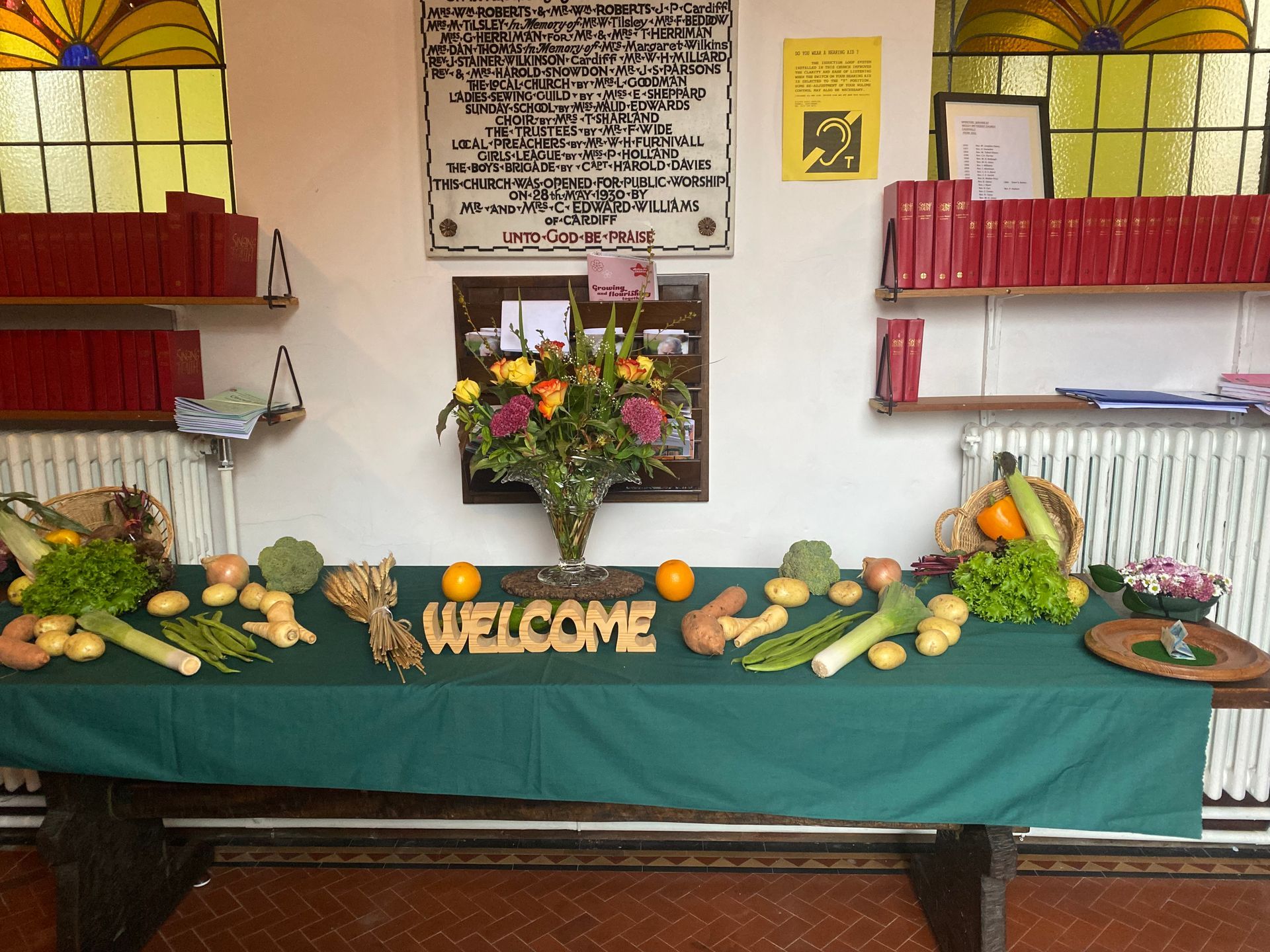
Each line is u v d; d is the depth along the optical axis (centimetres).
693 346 269
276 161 263
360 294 271
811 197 262
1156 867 246
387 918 228
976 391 275
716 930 222
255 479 282
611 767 169
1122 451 256
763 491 281
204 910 231
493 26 254
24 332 251
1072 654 178
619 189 261
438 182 262
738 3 251
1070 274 243
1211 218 238
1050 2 276
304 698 168
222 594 207
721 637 177
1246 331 268
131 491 229
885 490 280
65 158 280
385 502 283
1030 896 234
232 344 274
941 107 266
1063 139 280
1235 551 256
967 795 167
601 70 255
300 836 262
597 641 187
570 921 226
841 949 215
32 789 267
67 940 199
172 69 274
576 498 201
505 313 266
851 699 164
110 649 186
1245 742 256
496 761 169
